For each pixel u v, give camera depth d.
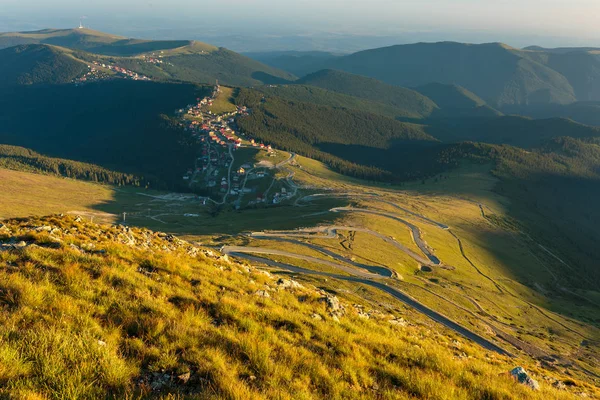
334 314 20.42
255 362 11.24
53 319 10.65
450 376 14.77
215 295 16.55
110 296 13.16
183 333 11.73
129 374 9.20
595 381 56.12
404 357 15.62
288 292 22.45
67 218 26.55
